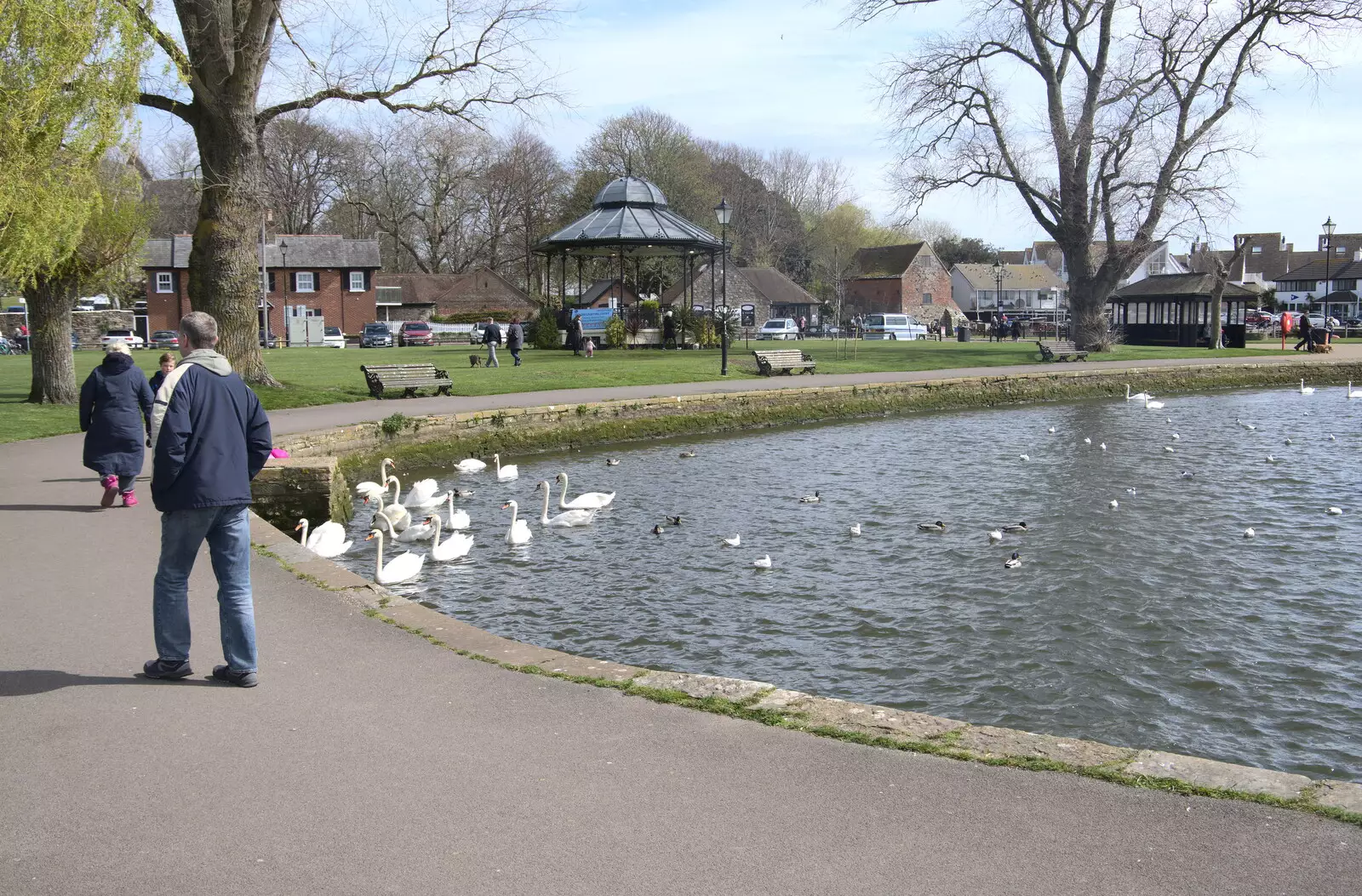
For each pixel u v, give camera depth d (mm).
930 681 10125
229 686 6684
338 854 4520
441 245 98688
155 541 11320
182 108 25359
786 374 38250
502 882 4293
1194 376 42844
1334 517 17453
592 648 11047
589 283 94000
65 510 13164
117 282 26281
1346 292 112375
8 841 4617
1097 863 4426
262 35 24781
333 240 78438
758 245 107062
